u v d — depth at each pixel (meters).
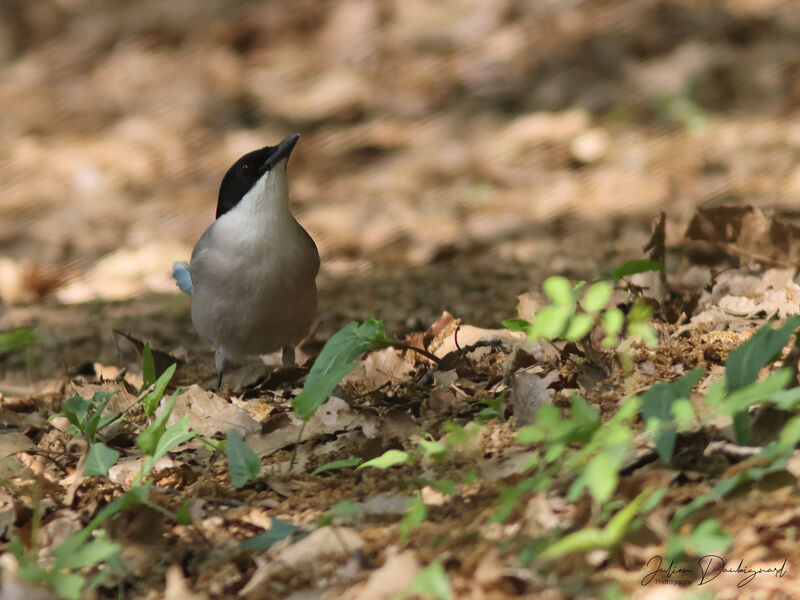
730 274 10.76
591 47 26.83
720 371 7.65
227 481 7.34
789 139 21.64
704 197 18.70
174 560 6.26
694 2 27.67
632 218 18.02
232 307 10.44
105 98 28.39
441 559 5.55
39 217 21.72
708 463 6.12
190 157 24.81
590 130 23.53
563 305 5.59
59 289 17.47
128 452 8.02
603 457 5.02
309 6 30.38
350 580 5.61
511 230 18.19
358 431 7.71
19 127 27.12
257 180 10.20
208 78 28.66
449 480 6.50
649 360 7.90
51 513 7.12
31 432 8.83
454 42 28.16
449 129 24.73
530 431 5.54
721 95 24.62
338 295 15.00
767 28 26.52
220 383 10.91
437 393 8.16
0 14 32.03
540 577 5.32
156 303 15.83
